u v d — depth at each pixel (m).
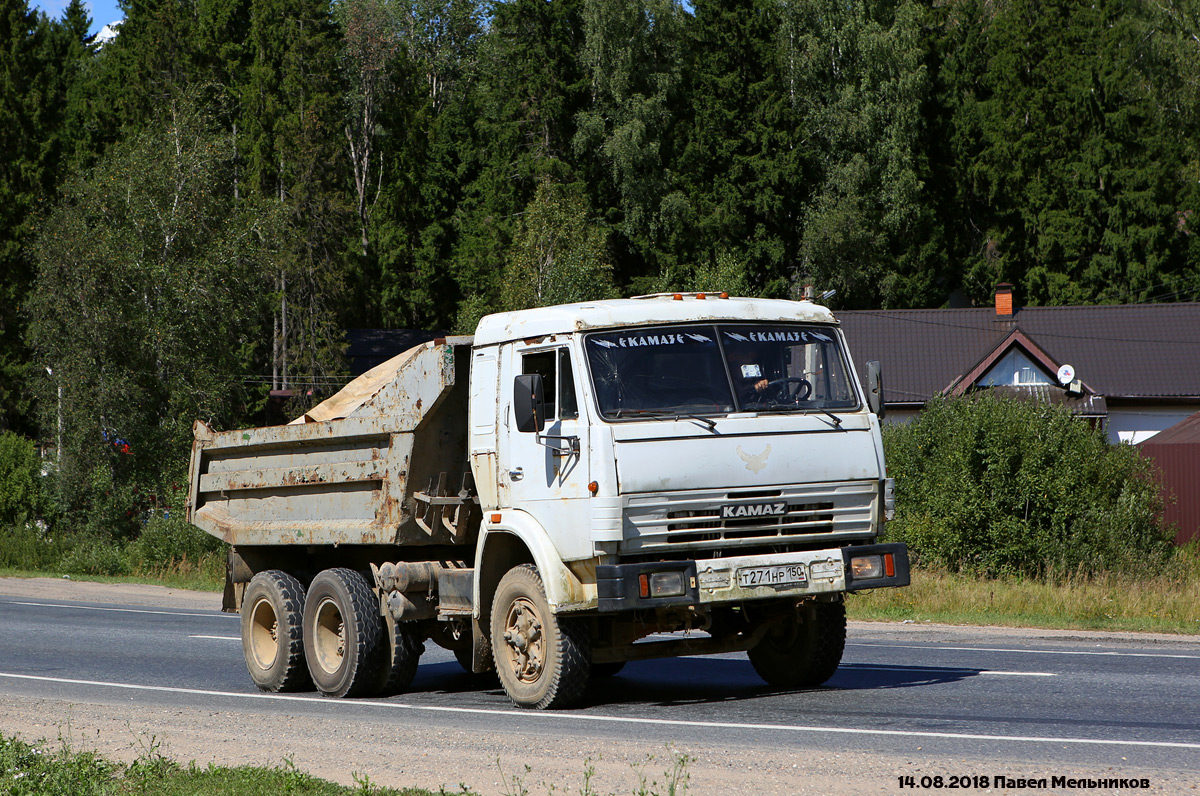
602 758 14.97
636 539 17.95
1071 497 49.28
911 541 51.34
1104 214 136.38
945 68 152.62
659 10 137.12
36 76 132.25
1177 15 131.25
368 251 160.25
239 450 27.02
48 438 88.50
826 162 138.00
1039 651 27.30
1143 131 134.62
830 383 19.70
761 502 18.50
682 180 139.00
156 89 137.38
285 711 20.75
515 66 145.00
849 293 135.38
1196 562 49.34
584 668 19.06
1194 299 129.62
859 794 12.73
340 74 163.38
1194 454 55.94
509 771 14.58
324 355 130.00
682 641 20.36
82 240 86.06
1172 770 13.45
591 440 18.03
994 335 95.75
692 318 19.12
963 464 50.88
